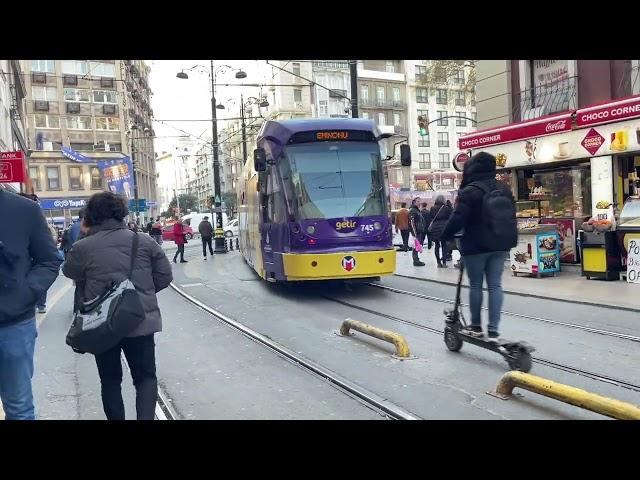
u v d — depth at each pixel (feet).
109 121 193.88
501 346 18.58
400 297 34.30
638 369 18.39
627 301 28.84
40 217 11.60
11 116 104.47
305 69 203.62
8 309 11.03
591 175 40.73
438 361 20.11
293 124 34.65
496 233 18.70
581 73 46.83
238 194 71.82
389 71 220.84
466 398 16.22
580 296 30.96
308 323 27.86
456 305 21.18
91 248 12.46
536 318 26.63
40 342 26.32
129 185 139.54
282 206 34.35
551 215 46.85
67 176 185.37
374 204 34.32
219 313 31.55
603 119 38.55
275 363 20.79
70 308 36.76
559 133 42.52
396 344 20.99
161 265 13.28
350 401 16.38
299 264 32.89
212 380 18.97
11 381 11.37
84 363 22.25
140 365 13.12
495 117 55.01
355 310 30.86
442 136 230.07
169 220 182.50
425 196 131.13
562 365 19.04
